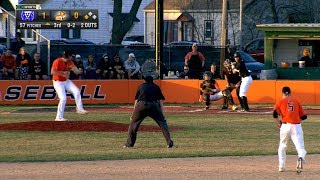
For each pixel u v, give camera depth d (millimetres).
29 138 43469
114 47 83688
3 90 67000
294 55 77375
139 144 40938
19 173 31375
